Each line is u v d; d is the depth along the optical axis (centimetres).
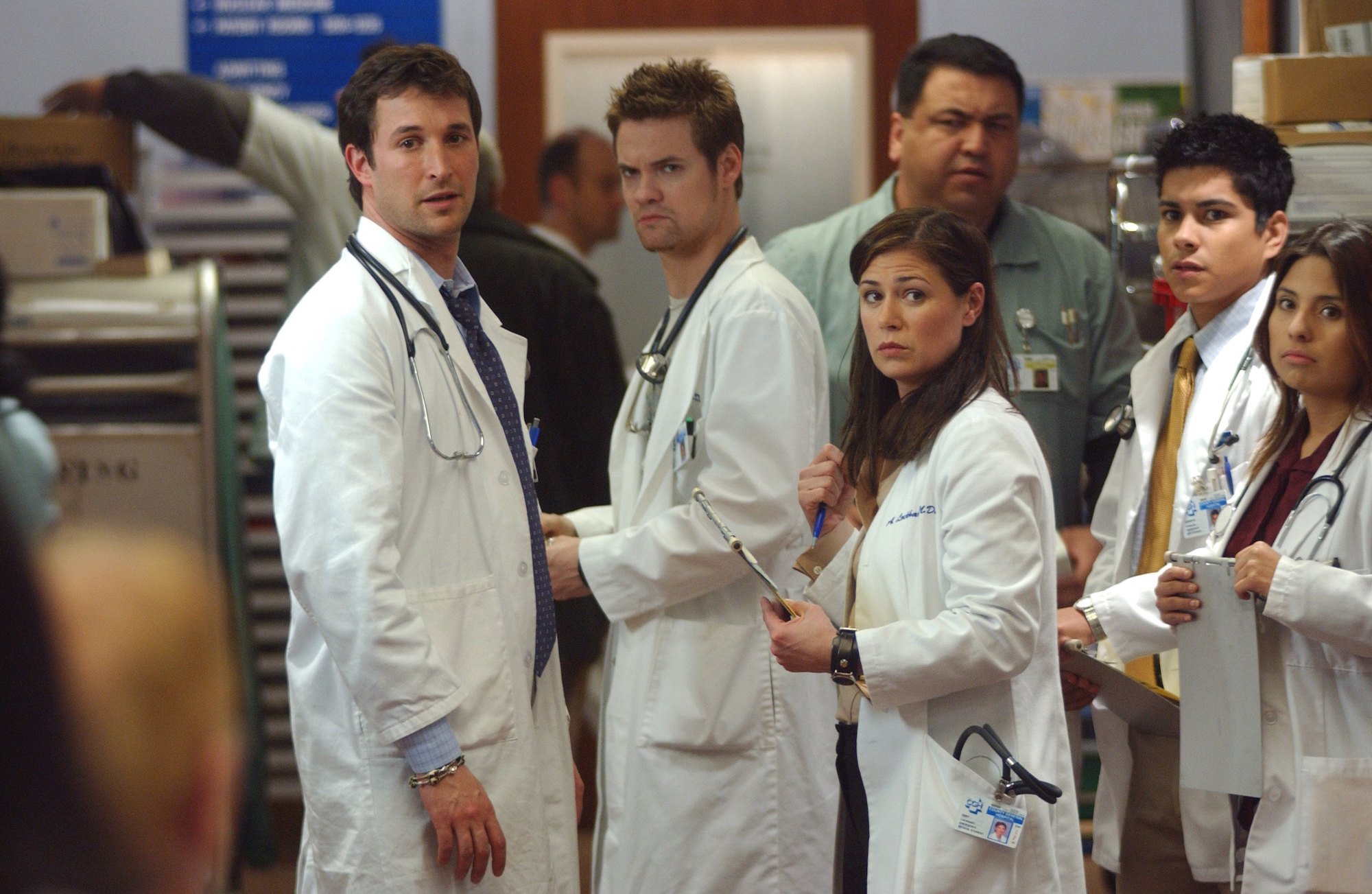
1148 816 973
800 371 951
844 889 846
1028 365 1196
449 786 780
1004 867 736
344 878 802
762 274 977
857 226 1241
